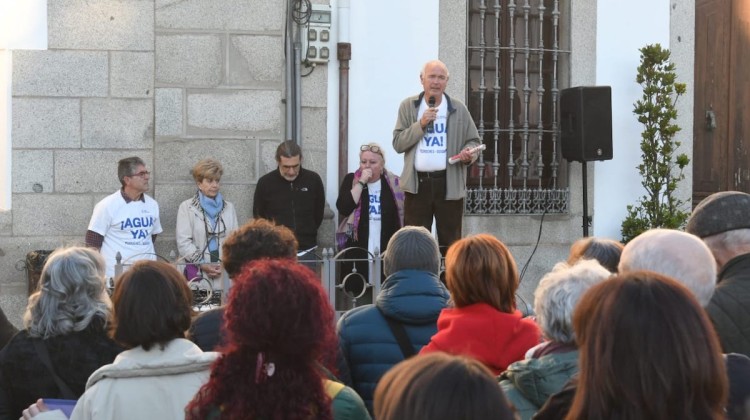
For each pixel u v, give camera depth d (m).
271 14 8.00
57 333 3.37
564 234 8.88
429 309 3.84
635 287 2.02
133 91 7.79
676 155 9.14
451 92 8.51
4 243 7.64
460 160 7.57
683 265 2.86
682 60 9.16
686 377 1.94
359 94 8.23
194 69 7.89
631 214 8.86
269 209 7.68
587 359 2.03
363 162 7.61
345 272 7.54
